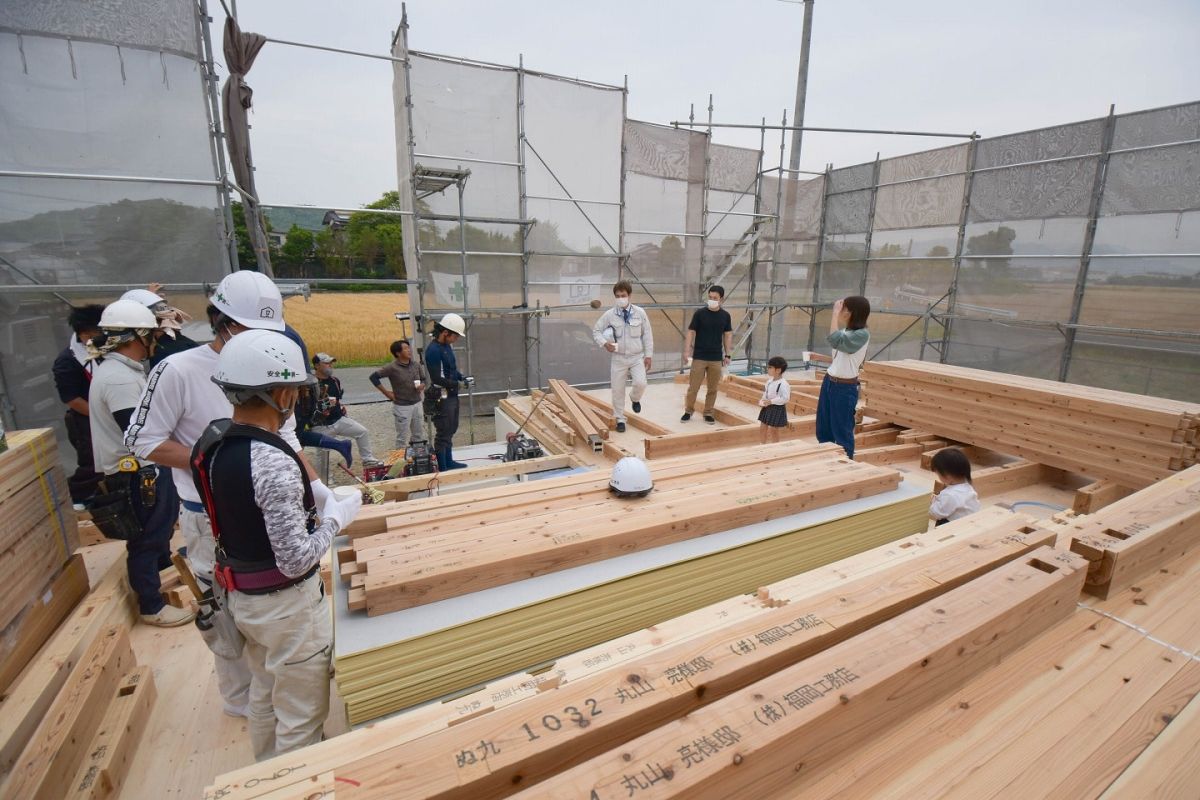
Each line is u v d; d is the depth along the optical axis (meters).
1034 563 2.10
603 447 5.99
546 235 9.43
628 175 10.05
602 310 10.23
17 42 4.88
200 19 5.41
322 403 6.02
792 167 12.06
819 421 5.36
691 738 1.23
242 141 6.19
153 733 2.44
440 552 2.35
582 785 1.12
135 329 2.91
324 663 1.97
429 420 6.64
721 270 11.73
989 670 1.78
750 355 12.23
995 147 9.66
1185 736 1.55
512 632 2.20
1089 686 1.73
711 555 2.68
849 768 1.41
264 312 2.25
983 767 1.43
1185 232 7.53
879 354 12.11
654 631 1.72
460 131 8.47
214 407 2.28
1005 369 9.75
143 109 5.31
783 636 1.64
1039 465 5.41
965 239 10.25
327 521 1.92
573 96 9.13
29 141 5.02
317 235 24.89
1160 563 2.46
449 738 1.26
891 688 1.48
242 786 1.25
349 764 1.19
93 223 5.29
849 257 12.58
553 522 2.70
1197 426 4.21
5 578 2.40
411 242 8.75
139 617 3.22
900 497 3.48
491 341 9.46
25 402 5.28
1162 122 7.63
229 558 1.74
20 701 2.16
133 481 3.00
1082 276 8.61
